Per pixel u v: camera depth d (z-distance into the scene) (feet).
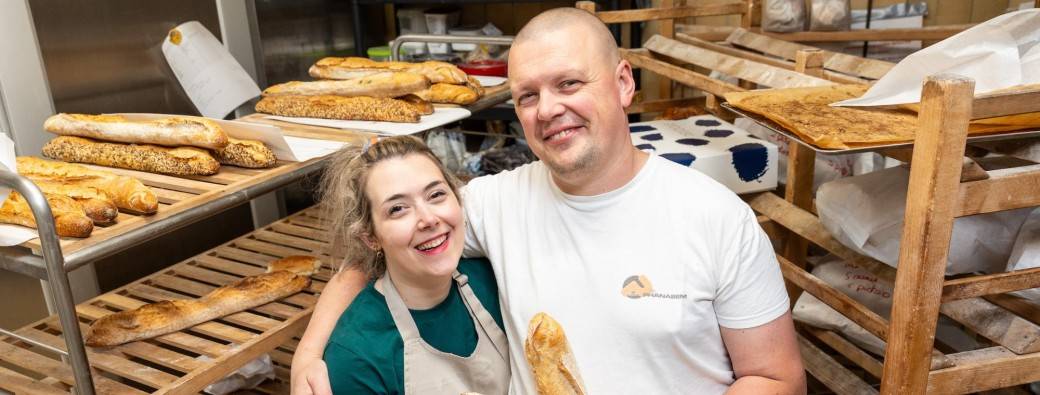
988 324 3.60
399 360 3.78
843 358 5.99
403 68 6.16
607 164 3.55
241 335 4.49
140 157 4.57
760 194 5.15
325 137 5.13
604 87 3.40
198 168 4.38
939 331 5.20
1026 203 3.02
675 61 7.74
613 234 3.62
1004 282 3.24
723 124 5.71
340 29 9.66
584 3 6.65
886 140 3.10
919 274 3.05
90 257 3.47
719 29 7.43
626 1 9.32
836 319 4.84
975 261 3.97
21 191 3.22
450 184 3.93
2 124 5.82
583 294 3.66
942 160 2.85
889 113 3.66
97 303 5.10
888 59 7.48
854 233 4.11
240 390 5.42
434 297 3.90
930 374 3.28
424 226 3.59
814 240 4.56
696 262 3.50
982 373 3.34
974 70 3.48
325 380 3.59
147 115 4.96
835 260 5.21
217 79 6.22
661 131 5.61
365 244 3.93
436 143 8.89
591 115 3.38
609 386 3.63
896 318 3.23
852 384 4.39
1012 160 4.09
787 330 3.63
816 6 7.36
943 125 2.81
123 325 4.48
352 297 4.14
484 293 4.17
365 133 5.03
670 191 3.59
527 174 4.03
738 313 3.55
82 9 6.25
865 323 3.72
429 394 3.83
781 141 5.77
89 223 3.51
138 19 6.78
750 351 3.60
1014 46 3.39
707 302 3.55
